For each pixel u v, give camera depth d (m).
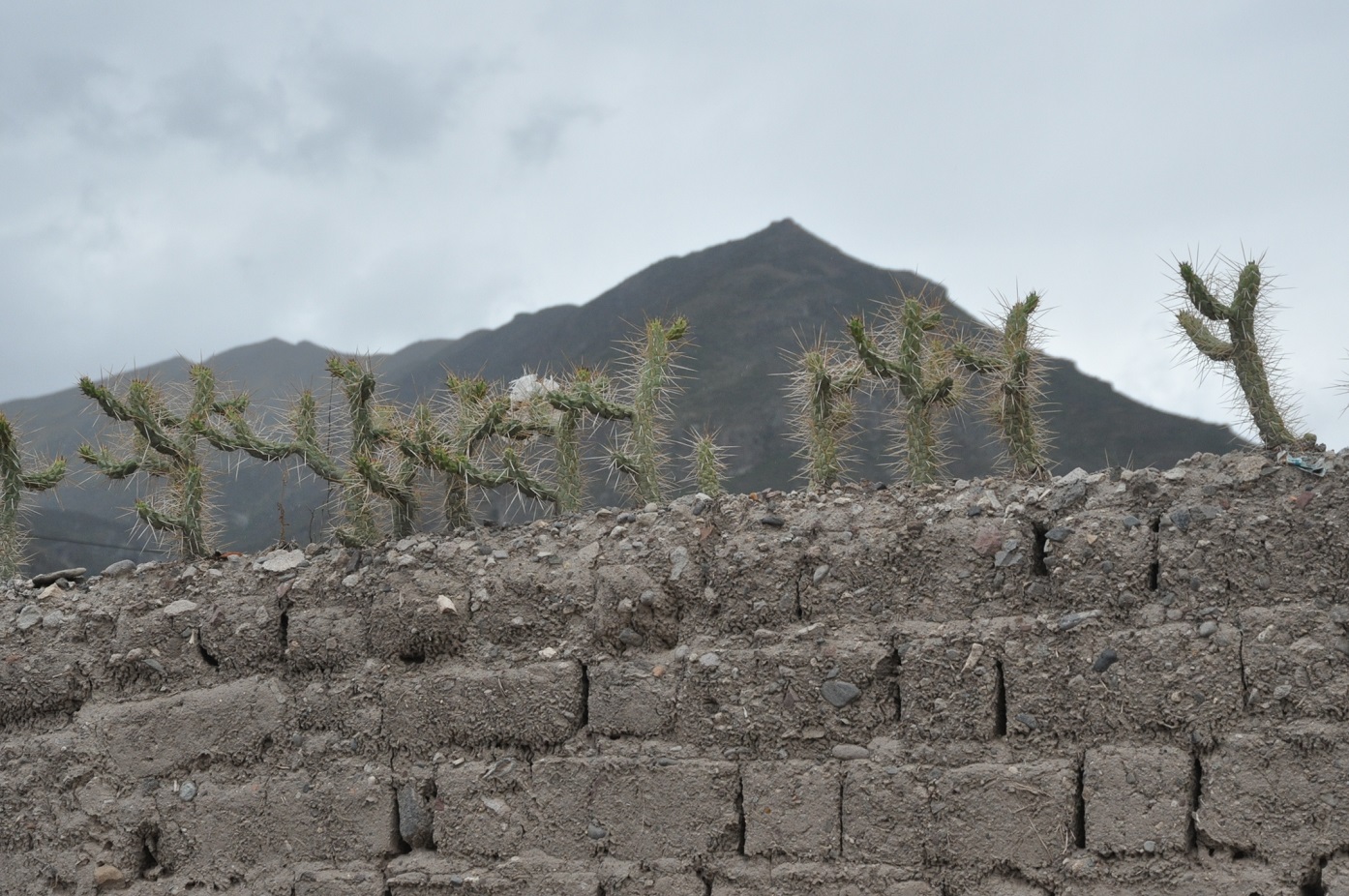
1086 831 4.12
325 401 6.05
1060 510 4.44
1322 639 3.97
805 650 4.57
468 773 4.88
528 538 5.17
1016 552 4.42
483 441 5.61
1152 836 4.04
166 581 5.54
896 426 5.40
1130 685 4.15
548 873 4.70
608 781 4.70
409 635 5.08
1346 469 4.10
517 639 4.99
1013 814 4.21
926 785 4.33
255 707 5.21
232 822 5.11
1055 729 4.23
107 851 5.20
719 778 4.57
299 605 5.31
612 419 5.61
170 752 5.25
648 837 4.62
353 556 5.35
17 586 5.79
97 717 5.35
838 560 4.63
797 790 4.47
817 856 4.43
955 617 4.46
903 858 4.32
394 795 4.98
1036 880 4.17
